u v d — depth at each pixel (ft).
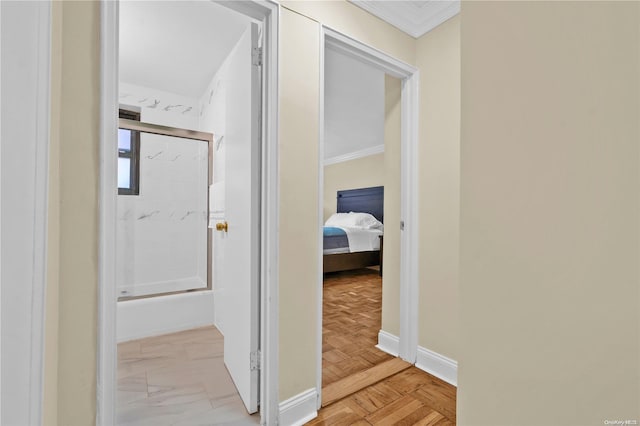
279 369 4.44
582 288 0.92
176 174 10.03
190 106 11.00
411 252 6.48
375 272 16.75
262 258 4.52
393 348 6.90
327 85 9.82
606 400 0.87
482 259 1.18
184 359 6.52
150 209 9.60
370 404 4.99
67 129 2.71
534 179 1.03
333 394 5.25
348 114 12.53
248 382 4.74
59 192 2.52
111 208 2.94
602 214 0.88
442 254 6.02
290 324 4.57
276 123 4.43
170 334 7.92
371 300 11.21
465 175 1.24
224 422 4.52
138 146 9.52
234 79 5.59
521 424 1.06
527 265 1.05
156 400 5.04
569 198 0.95
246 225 4.85
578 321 0.93
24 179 1.35
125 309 7.54
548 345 1.00
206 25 6.75
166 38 7.24
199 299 8.51
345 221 17.67
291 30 4.61
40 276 1.42
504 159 1.11
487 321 1.17
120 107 9.93
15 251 1.32
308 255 4.80
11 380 1.31
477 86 1.20
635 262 0.82
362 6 5.54
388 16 5.91
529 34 1.04
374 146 18.26
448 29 5.97
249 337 4.69
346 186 20.79
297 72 4.68
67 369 2.71
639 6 0.81
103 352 2.89
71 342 2.73
